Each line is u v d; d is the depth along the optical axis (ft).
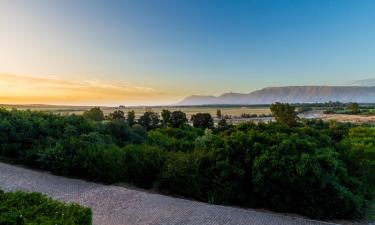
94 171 38.75
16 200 19.07
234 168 34.17
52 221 16.38
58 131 51.34
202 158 35.99
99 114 107.34
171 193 36.45
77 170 40.45
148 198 32.65
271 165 31.76
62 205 18.86
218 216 27.96
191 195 35.27
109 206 29.27
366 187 40.37
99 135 51.98
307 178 30.27
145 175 40.06
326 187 30.30
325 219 29.89
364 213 32.14
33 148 44.50
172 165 37.11
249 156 34.53
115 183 39.04
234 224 26.04
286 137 36.86
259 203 33.24
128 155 42.47
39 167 44.04
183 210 29.30
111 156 39.52
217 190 33.76
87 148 41.27
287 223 27.20
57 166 40.45
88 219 17.80
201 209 29.96
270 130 46.44
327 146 44.27
